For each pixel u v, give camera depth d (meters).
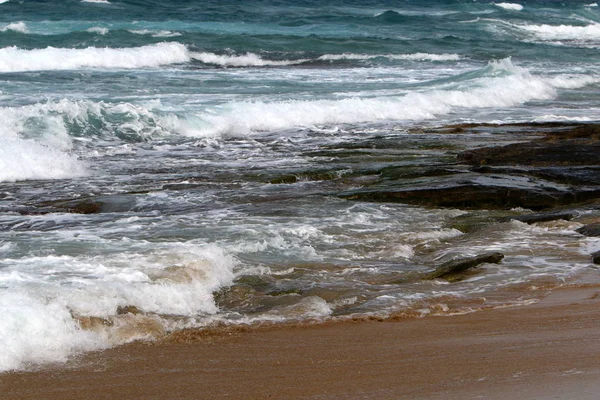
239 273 11.91
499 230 14.75
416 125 27.95
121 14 68.06
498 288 11.42
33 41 45.41
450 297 10.95
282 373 8.00
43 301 9.36
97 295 9.85
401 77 40.12
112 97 29.70
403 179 18.62
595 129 23.80
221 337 9.23
